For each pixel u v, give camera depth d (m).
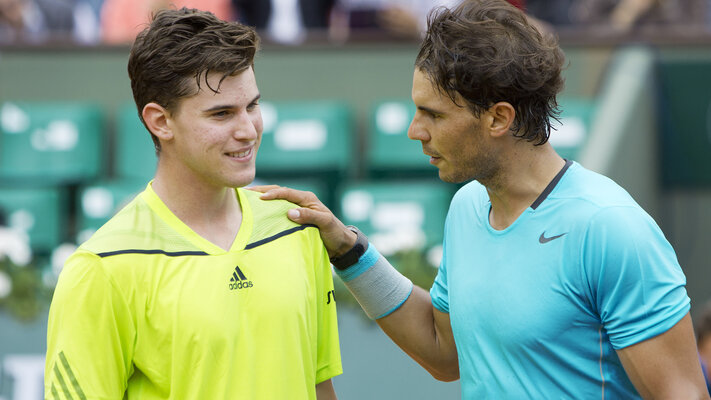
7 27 19.98
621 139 17.44
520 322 6.82
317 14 20.14
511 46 6.82
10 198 17.61
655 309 6.45
